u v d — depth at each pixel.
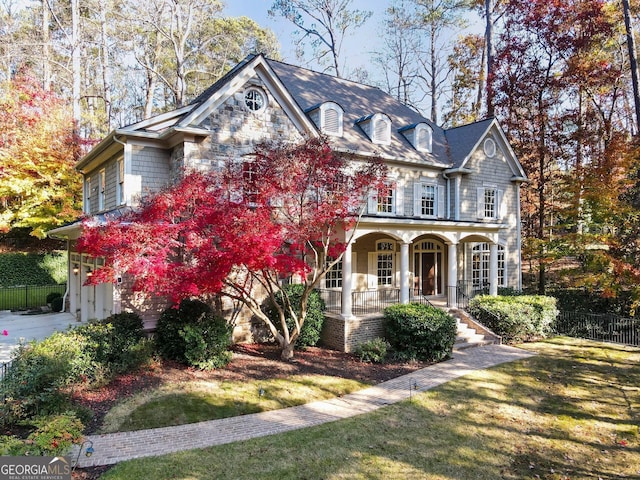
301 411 9.03
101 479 6.15
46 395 7.82
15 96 22.05
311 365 12.16
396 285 19.22
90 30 30.38
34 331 15.72
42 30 29.94
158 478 6.23
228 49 38.56
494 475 6.68
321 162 10.95
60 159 22.12
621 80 25.50
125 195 13.48
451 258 16.72
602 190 16.81
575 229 23.64
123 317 11.47
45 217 21.81
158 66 34.84
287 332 12.66
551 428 8.52
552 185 24.53
